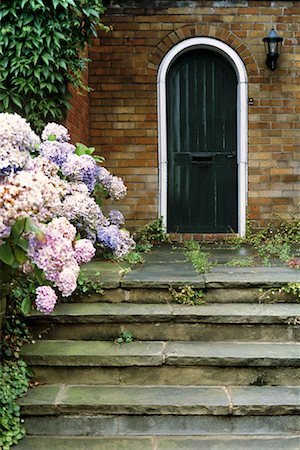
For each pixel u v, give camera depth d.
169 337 3.68
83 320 3.65
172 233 6.91
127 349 3.48
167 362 3.37
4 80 4.93
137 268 4.52
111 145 6.75
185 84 6.91
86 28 5.19
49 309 3.07
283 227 6.74
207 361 3.36
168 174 6.95
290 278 4.00
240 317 3.63
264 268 4.52
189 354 3.39
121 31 6.68
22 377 3.28
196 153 6.95
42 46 4.84
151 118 6.73
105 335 3.68
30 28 4.80
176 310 3.73
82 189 3.89
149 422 3.12
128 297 3.94
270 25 6.67
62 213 3.77
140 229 6.70
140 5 6.66
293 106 6.70
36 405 3.11
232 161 6.94
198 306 3.84
